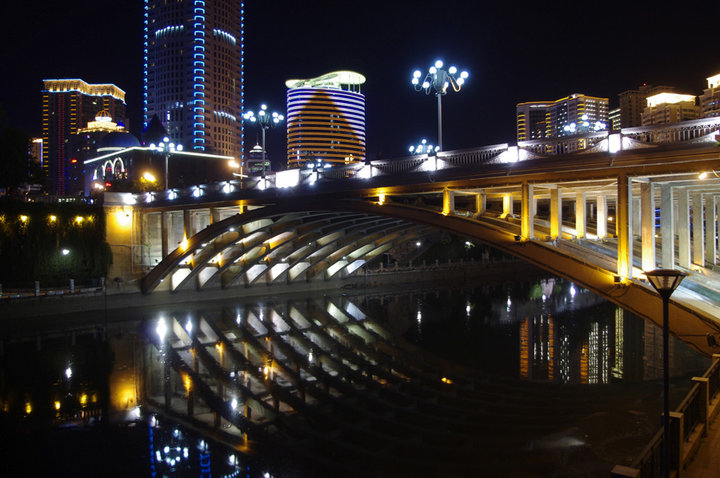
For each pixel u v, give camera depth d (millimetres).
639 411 20312
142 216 58906
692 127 21062
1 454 19547
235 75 194875
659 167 21359
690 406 12164
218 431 21531
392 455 18438
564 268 24531
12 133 62625
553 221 26422
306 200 40094
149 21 186875
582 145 24766
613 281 22703
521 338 39094
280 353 36219
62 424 22734
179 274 58406
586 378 27375
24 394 27250
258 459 18594
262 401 25359
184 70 181500
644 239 23203
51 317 49250
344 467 17688
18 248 52531
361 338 41156
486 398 24594
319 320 49719
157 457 19000
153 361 34188
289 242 57594
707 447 11930
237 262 60469
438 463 17391
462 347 37031
